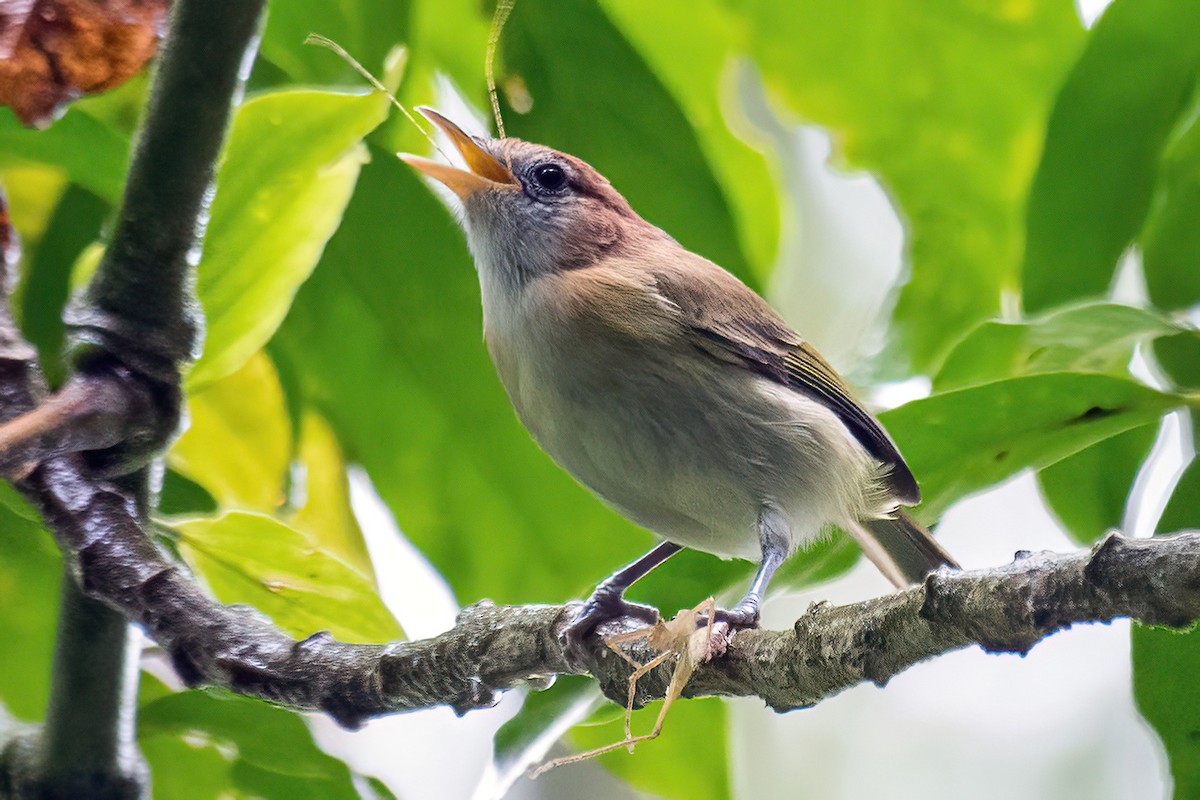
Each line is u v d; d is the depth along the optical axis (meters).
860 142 9.45
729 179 9.40
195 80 5.57
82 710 6.12
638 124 8.27
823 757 14.81
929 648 4.82
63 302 7.65
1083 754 14.80
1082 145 8.05
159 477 6.27
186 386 6.30
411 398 8.29
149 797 6.38
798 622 5.40
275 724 7.09
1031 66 9.08
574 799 11.67
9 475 5.89
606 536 8.58
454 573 8.47
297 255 6.37
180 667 5.95
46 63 6.34
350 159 6.44
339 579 6.99
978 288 9.27
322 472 8.27
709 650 5.64
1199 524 6.67
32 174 7.66
